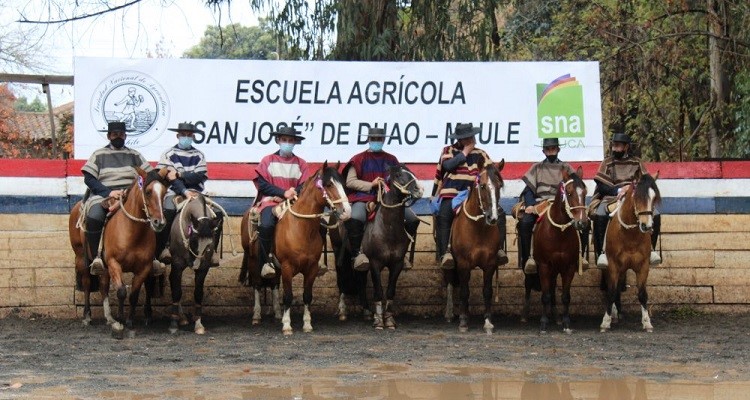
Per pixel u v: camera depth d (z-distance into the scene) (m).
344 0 19.03
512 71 16.31
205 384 10.14
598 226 14.72
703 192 16.08
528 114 16.28
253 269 15.03
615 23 21.94
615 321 15.27
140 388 9.90
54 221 15.61
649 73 21.97
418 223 14.86
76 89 15.85
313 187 13.80
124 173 13.95
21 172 15.52
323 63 16.22
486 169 13.55
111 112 15.91
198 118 16.03
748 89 19.95
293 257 13.90
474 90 16.30
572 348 12.79
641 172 13.75
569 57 22.95
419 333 14.19
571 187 13.73
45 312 15.56
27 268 15.53
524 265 14.66
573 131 16.30
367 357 11.98
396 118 16.23
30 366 11.26
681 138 23.66
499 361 11.70
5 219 15.48
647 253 14.21
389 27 19.52
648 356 12.12
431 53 19.66
